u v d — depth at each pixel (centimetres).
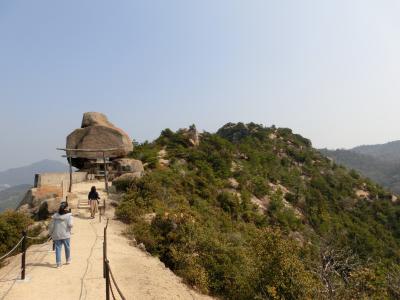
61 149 2244
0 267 1057
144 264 1094
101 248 1150
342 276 1251
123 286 888
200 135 5541
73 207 1731
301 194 5069
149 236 1373
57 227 962
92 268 966
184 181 3041
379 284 1207
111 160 2888
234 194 3656
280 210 4034
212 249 1394
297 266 1208
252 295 1205
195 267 1233
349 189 6359
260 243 1291
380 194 6556
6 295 770
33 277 880
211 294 1180
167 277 1057
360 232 4394
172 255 1282
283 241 1277
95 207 1593
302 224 4116
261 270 1240
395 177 17338
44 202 1717
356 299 1125
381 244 4259
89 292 816
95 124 2938
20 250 1290
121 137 2838
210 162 4322
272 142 8144
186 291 1018
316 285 1152
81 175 2542
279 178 5500
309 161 7431
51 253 1088
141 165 2820
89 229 1386
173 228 1454
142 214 1620
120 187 2083
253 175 4762
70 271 933
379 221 5416
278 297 1103
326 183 6266
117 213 1611
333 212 5156
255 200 4034
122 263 1054
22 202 2047
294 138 9450
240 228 2628
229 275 1273
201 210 2445
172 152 4294
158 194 1983
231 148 5428
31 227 1484
